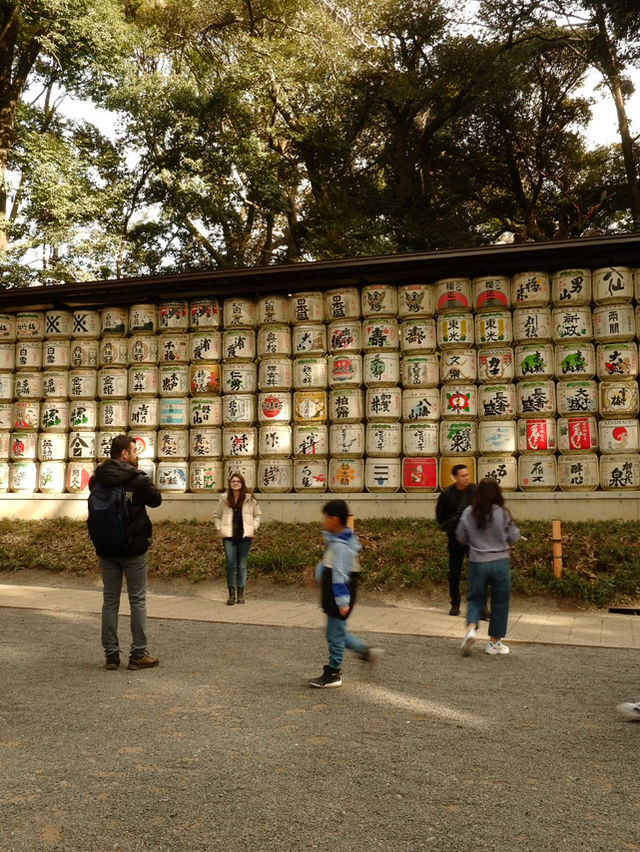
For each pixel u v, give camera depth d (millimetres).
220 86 23844
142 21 25391
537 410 12898
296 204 30422
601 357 12758
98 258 21188
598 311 12844
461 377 13312
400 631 8305
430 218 27750
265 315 14375
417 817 3389
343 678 6102
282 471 14000
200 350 14664
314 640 7828
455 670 6438
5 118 21750
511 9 26062
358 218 25547
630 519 12266
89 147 23922
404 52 29375
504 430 13008
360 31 28859
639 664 6695
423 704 5312
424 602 10234
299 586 11102
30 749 4348
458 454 13211
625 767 4047
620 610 9359
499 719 4941
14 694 5609
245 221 27469
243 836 3203
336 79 27250
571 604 9680
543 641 7695
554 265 13102
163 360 14859
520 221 32062
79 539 13492
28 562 12750
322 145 28016
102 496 6426
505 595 7059
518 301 13219
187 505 14406
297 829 3266
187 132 22719
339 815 3408
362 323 14031
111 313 15172
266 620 9000
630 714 4809
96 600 10539
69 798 3605
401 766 4035
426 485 13281
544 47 27062
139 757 4180
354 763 4078
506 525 7023
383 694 5586
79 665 6637
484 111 27688
